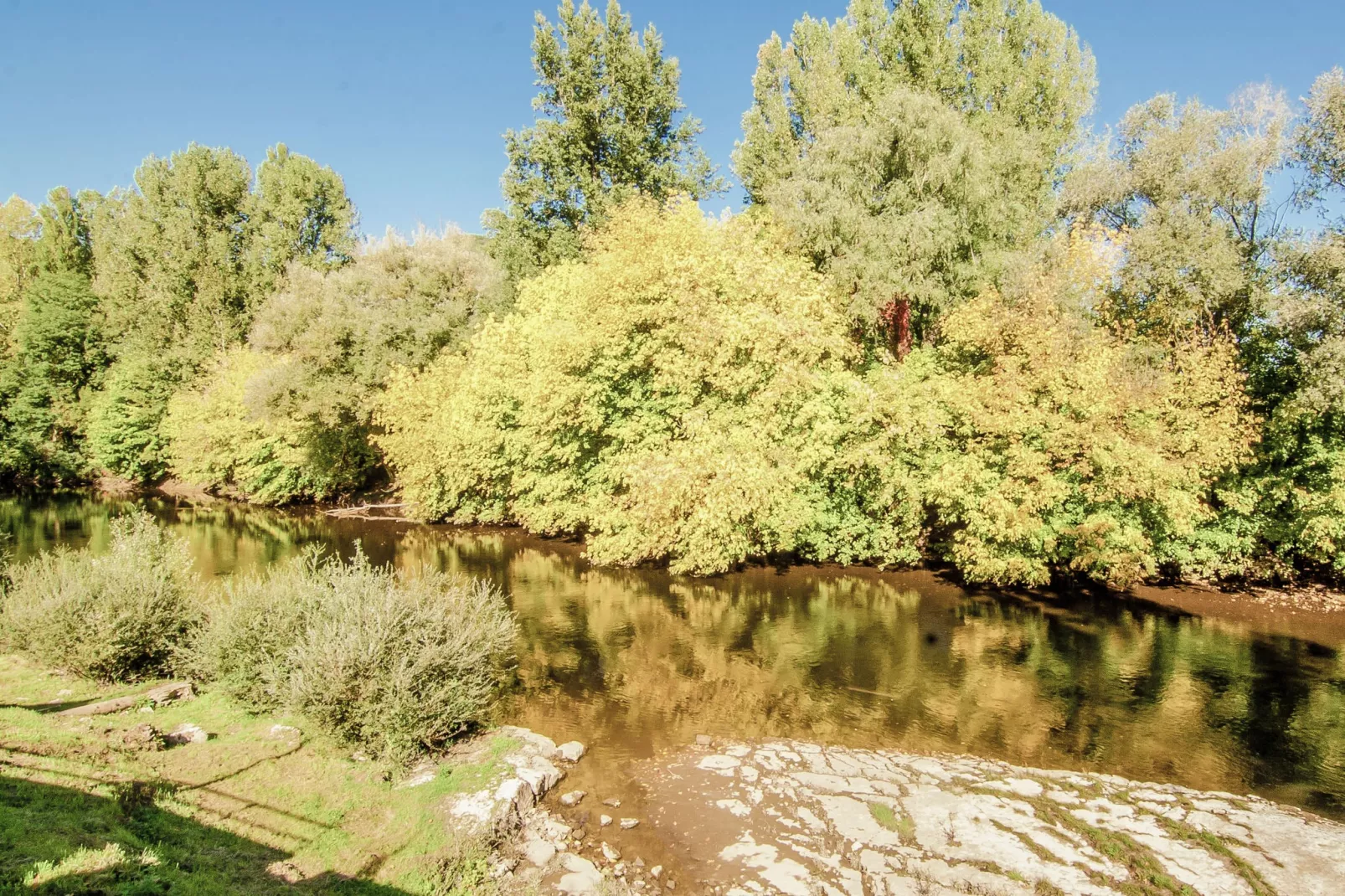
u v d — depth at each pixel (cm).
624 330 1992
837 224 2119
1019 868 682
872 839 738
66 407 4453
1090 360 1644
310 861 637
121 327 4578
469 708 933
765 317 1744
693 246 1953
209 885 557
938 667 1288
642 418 2039
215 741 856
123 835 605
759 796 830
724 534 1755
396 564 2145
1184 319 1836
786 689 1182
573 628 1509
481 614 1059
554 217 3644
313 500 3631
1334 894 642
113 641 1011
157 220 4709
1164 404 1695
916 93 2220
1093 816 781
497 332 2472
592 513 2112
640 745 975
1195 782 888
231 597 1056
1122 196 2038
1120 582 1738
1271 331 1798
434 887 629
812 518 1933
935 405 1839
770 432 1828
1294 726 1048
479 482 2617
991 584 1878
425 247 3253
